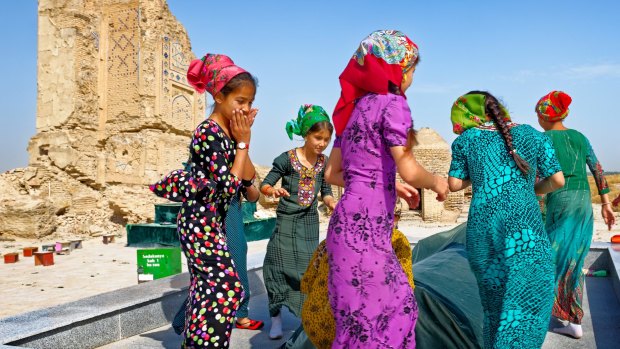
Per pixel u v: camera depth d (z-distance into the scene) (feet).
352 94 9.02
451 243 16.08
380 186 8.52
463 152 10.44
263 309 18.10
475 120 10.45
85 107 77.56
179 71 82.17
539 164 10.22
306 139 15.44
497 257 9.66
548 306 9.62
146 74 77.20
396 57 8.54
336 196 80.84
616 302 17.81
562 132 14.71
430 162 84.48
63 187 74.59
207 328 9.75
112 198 72.79
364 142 8.52
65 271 38.17
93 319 13.52
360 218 8.49
